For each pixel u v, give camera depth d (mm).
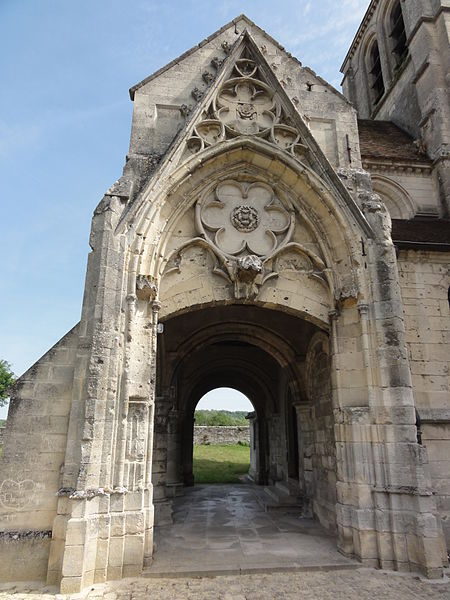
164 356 12867
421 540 6922
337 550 7957
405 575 6812
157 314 8242
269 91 10070
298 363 12703
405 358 8047
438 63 15891
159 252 8578
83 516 6371
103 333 7352
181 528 9914
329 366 9719
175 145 8961
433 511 7117
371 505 7500
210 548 8164
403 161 14555
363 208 9250
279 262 9328
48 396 7367
